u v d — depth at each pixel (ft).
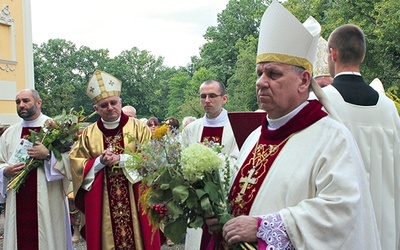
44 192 16.61
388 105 9.69
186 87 230.27
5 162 17.74
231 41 181.37
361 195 6.77
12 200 16.75
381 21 63.77
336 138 6.91
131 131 16.17
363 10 67.72
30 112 17.80
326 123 7.15
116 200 15.57
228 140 16.51
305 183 6.86
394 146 9.53
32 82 60.34
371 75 67.87
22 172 16.40
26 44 59.52
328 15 72.95
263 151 7.70
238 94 140.05
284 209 6.77
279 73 7.24
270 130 7.78
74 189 15.89
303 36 7.20
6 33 56.70
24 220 16.61
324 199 6.55
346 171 6.65
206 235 11.31
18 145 17.47
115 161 15.29
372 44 66.03
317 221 6.45
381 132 9.42
